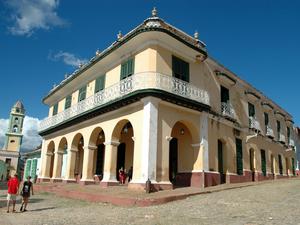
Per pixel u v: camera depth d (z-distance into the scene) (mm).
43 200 14938
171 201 11531
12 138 65562
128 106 15609
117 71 17906
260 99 25375
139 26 16406
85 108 19203
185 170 16891
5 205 13180
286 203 9992
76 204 12906
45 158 25938
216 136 18062
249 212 8672
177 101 15258
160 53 15859
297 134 35625
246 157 20984
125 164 20188
